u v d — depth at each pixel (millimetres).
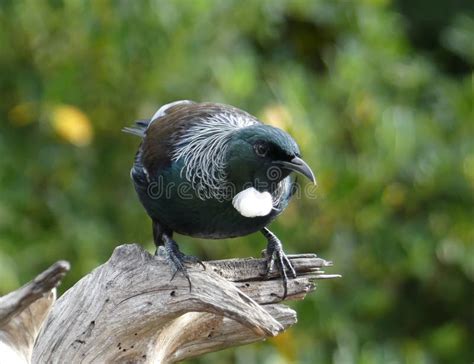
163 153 8680
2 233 11992
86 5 11883
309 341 13562
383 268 14125
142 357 7941
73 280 12234
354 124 13680
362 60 13688
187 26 12133
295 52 14641
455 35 15664
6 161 12172
